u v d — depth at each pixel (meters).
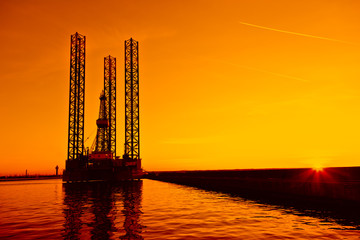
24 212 26.59
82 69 96.19
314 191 29.64
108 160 92.12
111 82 111.94
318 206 27.84
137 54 101.38
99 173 91.81
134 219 21.47
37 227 18.70
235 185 51.09
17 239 15.32
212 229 17.19
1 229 18.17
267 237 15.06
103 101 106.25
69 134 92.75
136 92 99.44
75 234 16.39
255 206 28.61
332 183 27.02
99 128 103.69
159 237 15.30
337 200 26.23
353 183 24.27
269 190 39.00
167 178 114.62
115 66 113.19
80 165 92.94
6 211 27.47
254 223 19.02
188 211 25.53
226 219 20.75
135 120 97.94
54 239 15.25
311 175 78.81
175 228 17.62
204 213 24.03
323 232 16.19
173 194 46.97
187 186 74.44
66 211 26.91
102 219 21.64
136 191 55.94
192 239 14.75
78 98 94.06
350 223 18.84
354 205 24.02
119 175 93.06
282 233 15.98
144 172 97.38
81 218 22.38
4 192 57.69
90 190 61.91
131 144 96.94
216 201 34.34
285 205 29.16
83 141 93.75
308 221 19.66
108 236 15.77
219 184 59.28
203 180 70.38
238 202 32.78
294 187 33.22
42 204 33.81
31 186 85.31
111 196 44.44
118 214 24.33
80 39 97.00
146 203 33.22
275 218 21.02
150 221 20.44
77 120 93.31
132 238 15.20
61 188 71.44
